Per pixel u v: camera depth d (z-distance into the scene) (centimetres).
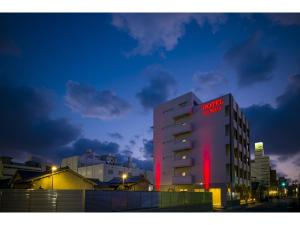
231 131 4662
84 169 6969
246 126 6069
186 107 5303
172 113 5584
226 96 4862
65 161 7494
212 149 4834
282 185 10888
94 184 3600
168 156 5500
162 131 5747
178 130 5309
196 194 3294
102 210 2105
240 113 5491
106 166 6694
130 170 7256
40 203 1983
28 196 1997
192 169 5041
